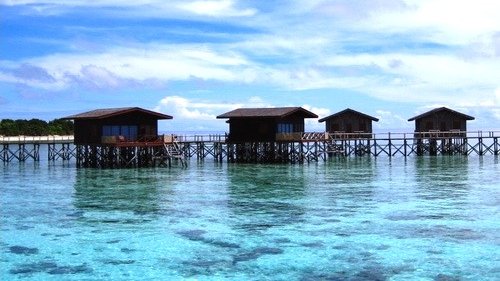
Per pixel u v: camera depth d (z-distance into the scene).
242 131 62.06
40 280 19.31
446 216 29.08
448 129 73.19
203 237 25.11
